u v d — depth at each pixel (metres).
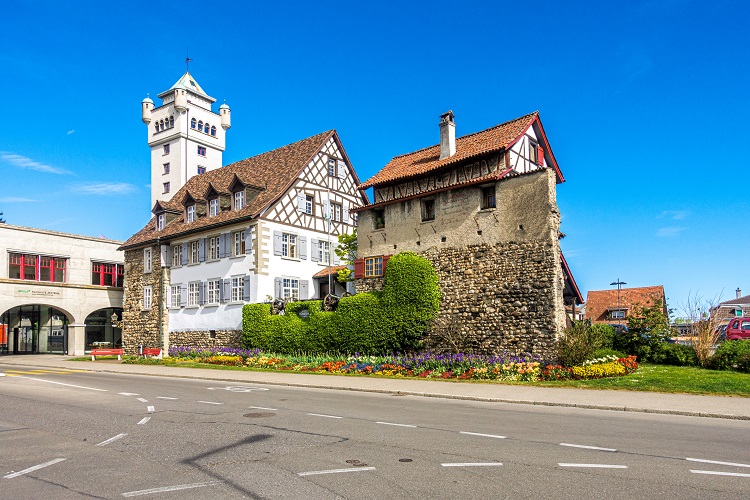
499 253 22.69
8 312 43.97
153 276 37.84
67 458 7.90
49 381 19.97
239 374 22.11
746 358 17.78
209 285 33.78
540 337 21.14
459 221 24.16
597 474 6.79
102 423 10.77
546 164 28.09
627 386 15.33
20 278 38.72
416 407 12.86
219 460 7.60
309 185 34.44
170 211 38.81
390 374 20.34
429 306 24.05
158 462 7.55
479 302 23.05
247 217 31.19
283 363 25.09
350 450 8.12
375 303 25.20
